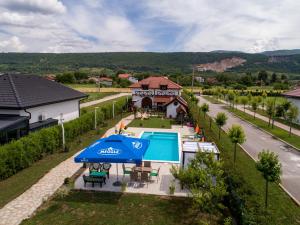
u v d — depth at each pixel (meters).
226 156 16.53
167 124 39.28
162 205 14.30
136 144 16.98
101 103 62.84
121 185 16.66
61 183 16.77
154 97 53.44
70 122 27.05
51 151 22.83
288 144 28.67
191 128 36.62
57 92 30.70
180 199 15.02
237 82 145.38
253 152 25.33
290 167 21.34
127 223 12.54
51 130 22.73
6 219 12.63
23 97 24.02
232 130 21.72
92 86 117.75
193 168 12.67
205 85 122.69
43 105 25.73
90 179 16.11
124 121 40.84
